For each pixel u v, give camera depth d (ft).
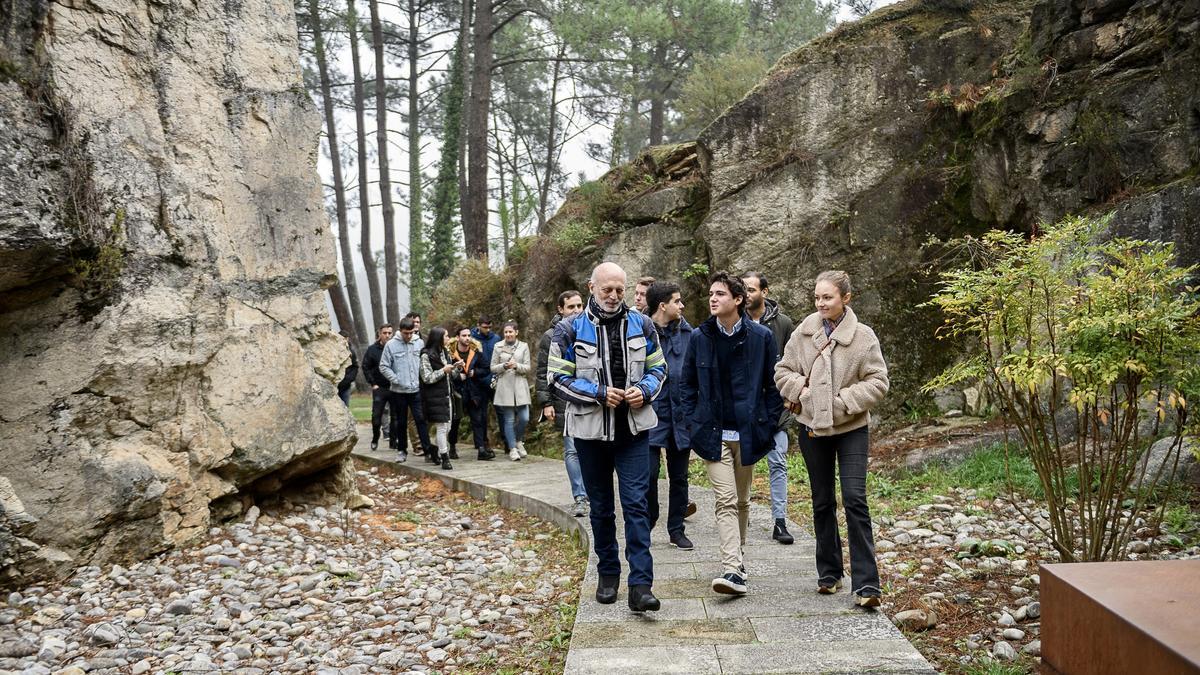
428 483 34.99
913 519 22.85
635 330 15.69
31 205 19.43
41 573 20.10
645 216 42.57
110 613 18.62
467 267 50.06
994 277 16.53
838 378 15.10
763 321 20.21
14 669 15.43
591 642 14.03
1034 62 32.96
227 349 25.44
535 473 34.42
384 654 15.99
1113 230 27.50
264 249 27.40
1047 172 31.32
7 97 19.54
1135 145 28.84
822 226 37.47
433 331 36.01
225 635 17.40
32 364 21.08
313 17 86.22
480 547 24.98
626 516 15.62
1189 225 25.88
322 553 23.84
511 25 87.86
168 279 23.79
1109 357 15.15
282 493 28.60
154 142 24.04
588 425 15.44
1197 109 27.35
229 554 23.07
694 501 25.55
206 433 24.50
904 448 30.37
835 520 15.97
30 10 20.65
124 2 23.45
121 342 22.25
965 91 35.86
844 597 15.88
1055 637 7.88
